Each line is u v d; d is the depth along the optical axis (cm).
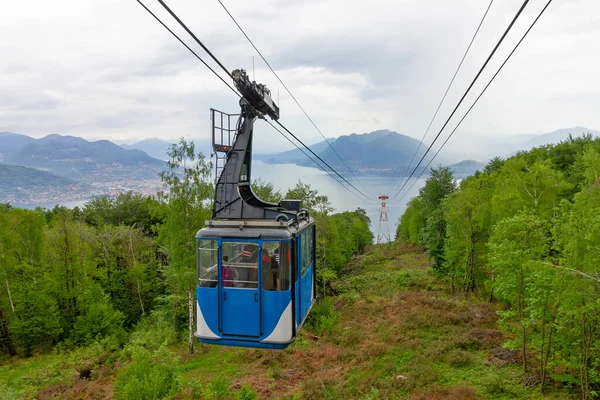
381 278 4256
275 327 987
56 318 3125
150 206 2516
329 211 3769
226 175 1099
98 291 3353
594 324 1312
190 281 2380
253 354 2219
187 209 2341
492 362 1762
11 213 3409
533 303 1463
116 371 2288
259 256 982
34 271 3231
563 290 1302
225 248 1002
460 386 1576
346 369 1917
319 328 2583
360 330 2427
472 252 3011
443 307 2673
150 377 1627
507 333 2091
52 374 2381
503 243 1722
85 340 2952
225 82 920
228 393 1739
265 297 986
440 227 3847
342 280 4478
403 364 1870
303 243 1172
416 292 3322
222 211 1090
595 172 2333
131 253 4212
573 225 1320
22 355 3111
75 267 3341
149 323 3422
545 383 1519
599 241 1226
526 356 1769
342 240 4888
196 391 1748
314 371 1972
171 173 2331
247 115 1109
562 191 2669
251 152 1168
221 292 1006
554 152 4281
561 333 1449
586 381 1329
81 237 4116
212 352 2388
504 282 1722
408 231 7044
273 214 1076
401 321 2452
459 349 1930
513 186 2650
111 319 3098
